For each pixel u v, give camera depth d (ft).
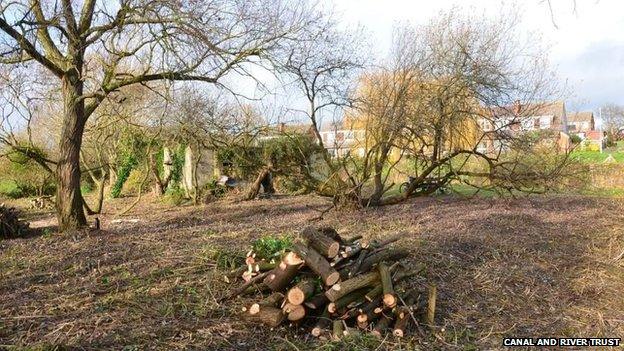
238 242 32.73
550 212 51.60
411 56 46.85
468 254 29.73
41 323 18.28
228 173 77.87
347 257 19.27
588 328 20.59
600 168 77.92
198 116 55.42
